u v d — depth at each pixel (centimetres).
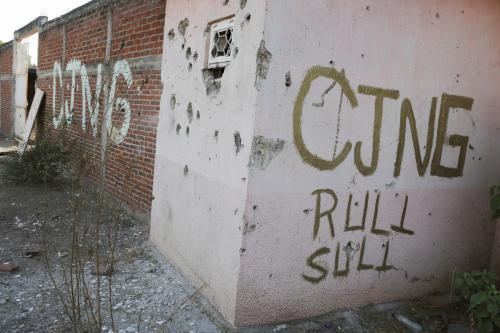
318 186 328
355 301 364
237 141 316
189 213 395
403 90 358
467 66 391
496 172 429
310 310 340
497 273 432
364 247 360
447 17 371
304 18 301
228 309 318
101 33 719
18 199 650
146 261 443
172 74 446
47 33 1023
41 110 1060
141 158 571
